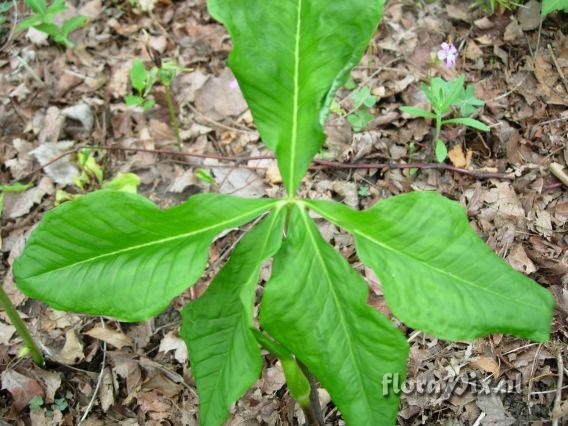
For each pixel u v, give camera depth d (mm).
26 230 568
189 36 716
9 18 760
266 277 501
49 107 664
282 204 284
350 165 565
